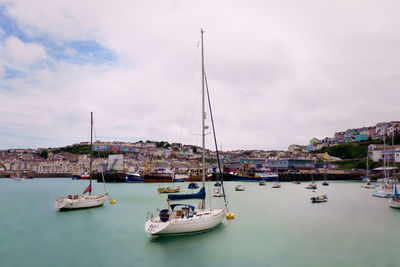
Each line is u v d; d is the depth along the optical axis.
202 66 34.62
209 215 29.89
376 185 114.81
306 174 163.50
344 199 65.19
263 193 81.56
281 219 38.72
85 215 41.38
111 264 21.72
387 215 42.44
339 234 30.62
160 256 23.34
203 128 33.34
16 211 45.25
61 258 23.08
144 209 47.53
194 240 27.42
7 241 27.91
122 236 29.41
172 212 28.11
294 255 23.86
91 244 26.73
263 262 22.19
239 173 167.62
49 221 37.06
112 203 55.47
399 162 174.25
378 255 24.03
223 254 23.86
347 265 21.77
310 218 39.69
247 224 35.06
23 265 21.55
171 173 162.75
